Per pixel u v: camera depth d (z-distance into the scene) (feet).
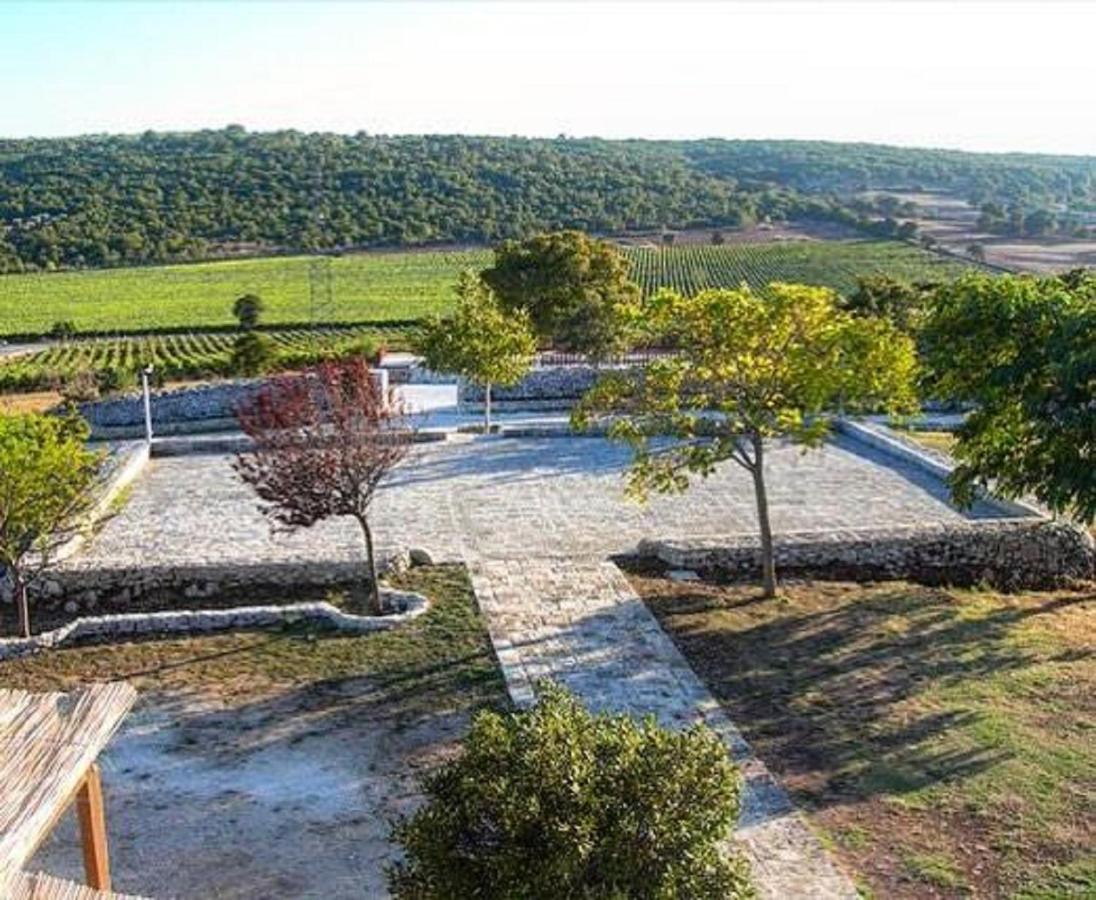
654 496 67.92
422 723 37.70
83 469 48.96
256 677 41.70
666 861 21.17
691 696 39.17
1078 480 43.34
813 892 27.61
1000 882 27.99
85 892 19.89
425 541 59.31
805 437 47.01
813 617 46.78
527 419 97.09
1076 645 43.68
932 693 39.29
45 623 48.96
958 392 48.29
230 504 68.18
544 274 126.52
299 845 30.78
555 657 42.60
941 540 53.52
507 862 20.85
